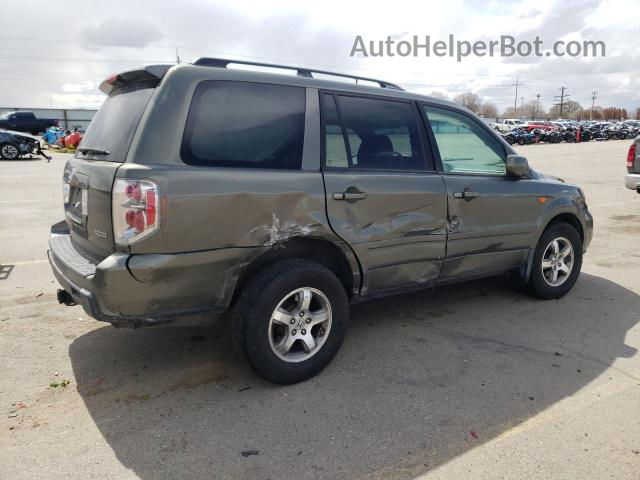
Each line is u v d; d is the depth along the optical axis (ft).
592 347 12.91
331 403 10.23
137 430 9.29
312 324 11.07
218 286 9.86
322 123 11.22
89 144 11.24
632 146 30.96
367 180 11.51
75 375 11.23
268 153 10.38
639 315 15.08
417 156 12.85
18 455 8.56
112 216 9.09
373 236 11.68
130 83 10.80
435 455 8.66
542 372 11.58
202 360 11.99
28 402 10.14
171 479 8.04
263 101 10.52
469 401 10.34
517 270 15.85
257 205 9.96
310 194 10.61
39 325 13.83
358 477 8.12
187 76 9.73
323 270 10.86
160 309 9.43
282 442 8.97
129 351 12.41
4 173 49.44
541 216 15.34
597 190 42.68
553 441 9.04
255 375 11.32
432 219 12.75
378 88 12.55
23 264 19.31
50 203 32.37
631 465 8.41
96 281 8.97
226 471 8.23
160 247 9.11
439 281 13.53
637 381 11.19
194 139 9.57
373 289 12.20
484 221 13.94
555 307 15.70
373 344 13.01
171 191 9.05
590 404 10.25
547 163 70.28
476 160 14.17
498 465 8.41
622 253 22.33
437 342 13.15
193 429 9.32
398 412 9.93
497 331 13.87
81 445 8.84
